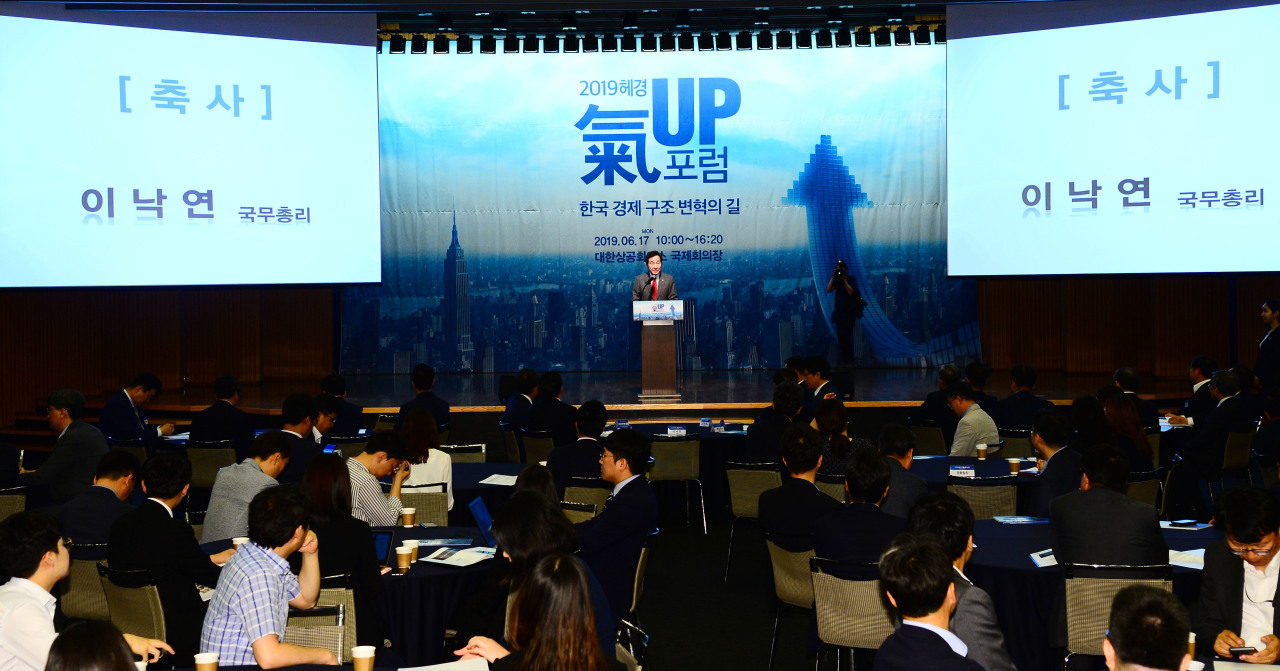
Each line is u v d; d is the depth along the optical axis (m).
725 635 5.52
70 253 9.57
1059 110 10.40
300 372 14.22
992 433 6.97
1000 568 4.26
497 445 9.45
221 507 4.96
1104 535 4.02
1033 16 10.45
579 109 14.27
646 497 4.76
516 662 2.54
